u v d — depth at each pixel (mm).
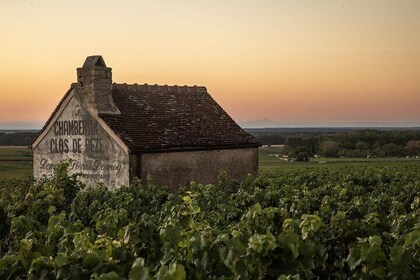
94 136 23953
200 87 30016
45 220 14516
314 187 23797
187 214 10531
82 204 16906
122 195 17234
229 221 14055
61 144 25094
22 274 7887
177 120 26344
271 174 43906
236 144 27062
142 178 23203
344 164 81312
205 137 26141
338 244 9383
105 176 23594
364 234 9352
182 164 24781
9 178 49656
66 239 9000
